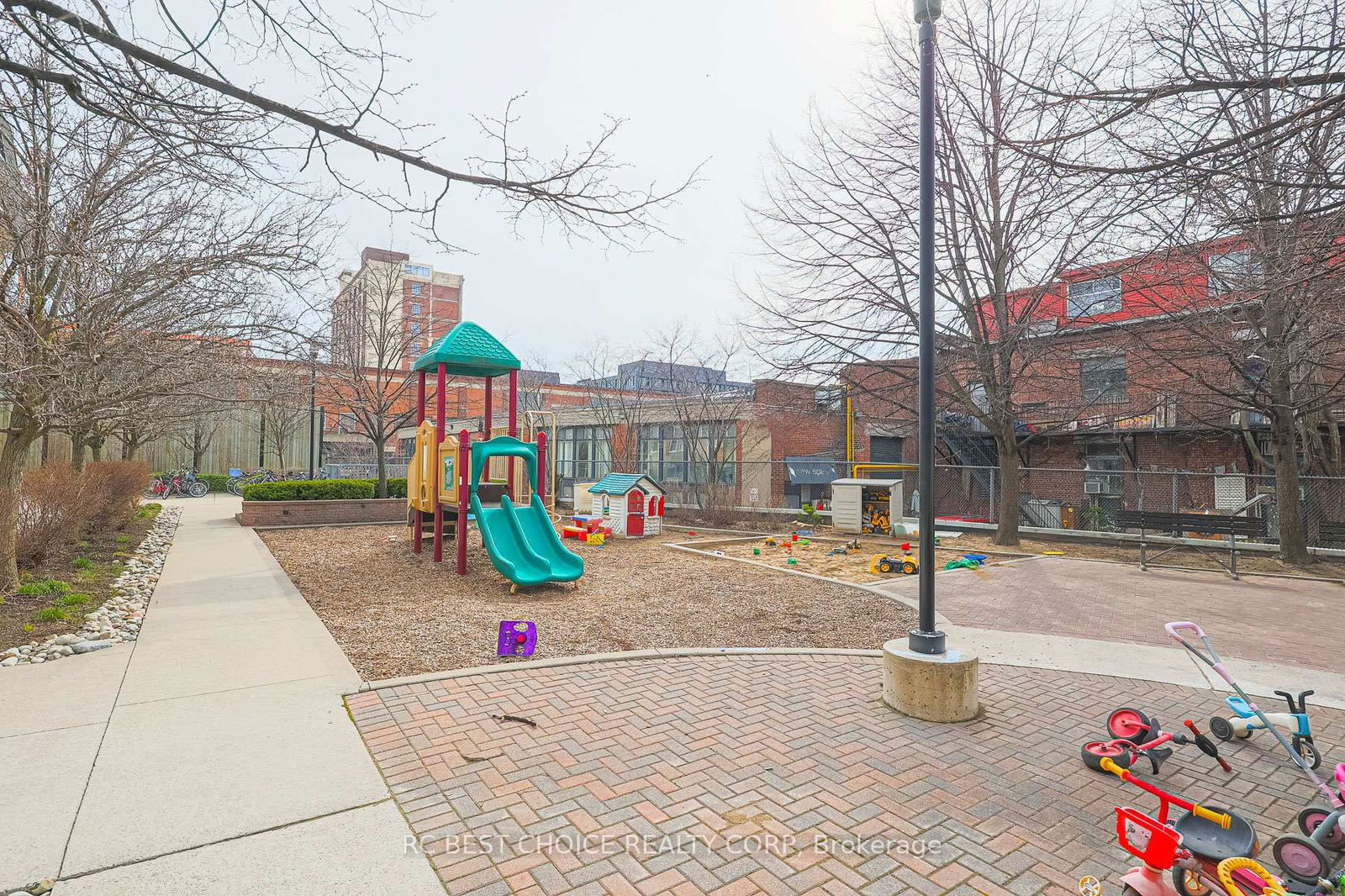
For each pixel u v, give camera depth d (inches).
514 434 433.1
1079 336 540.1
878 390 604.4
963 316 564.1
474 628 265.3
